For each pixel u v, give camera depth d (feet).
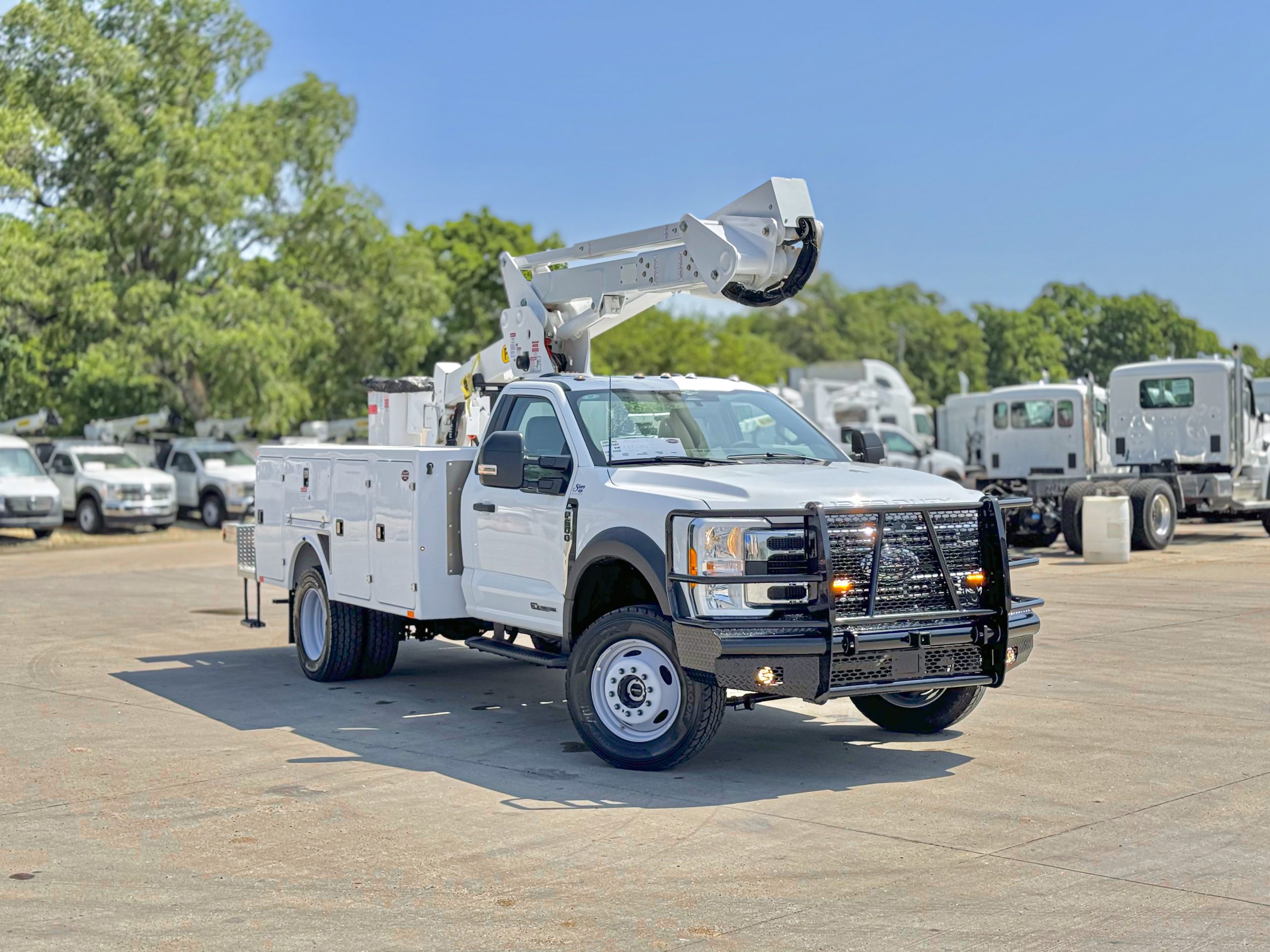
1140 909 17.43
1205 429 72.38
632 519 25.39
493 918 17.39
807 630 23.29
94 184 119.96
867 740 28.07
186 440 114.01
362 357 134.41
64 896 18.42
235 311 114.83
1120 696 32.22
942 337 354.33
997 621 24.71
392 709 32.12
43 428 121.39
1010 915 17.26
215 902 18.12
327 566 35.27
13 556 86.22
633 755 25.25
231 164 117.70
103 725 30.22
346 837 21.16
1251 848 20.07
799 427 30.53
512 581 29.25
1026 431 77.00
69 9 120.37
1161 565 63.16
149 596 58.49
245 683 35.96
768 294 30.55
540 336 34.94
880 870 19.24
